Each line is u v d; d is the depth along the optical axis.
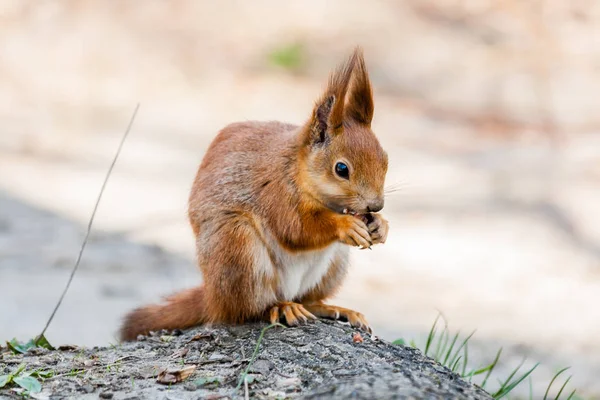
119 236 15.95
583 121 23.72
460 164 21.16
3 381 6.26
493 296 14.30
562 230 17.78
